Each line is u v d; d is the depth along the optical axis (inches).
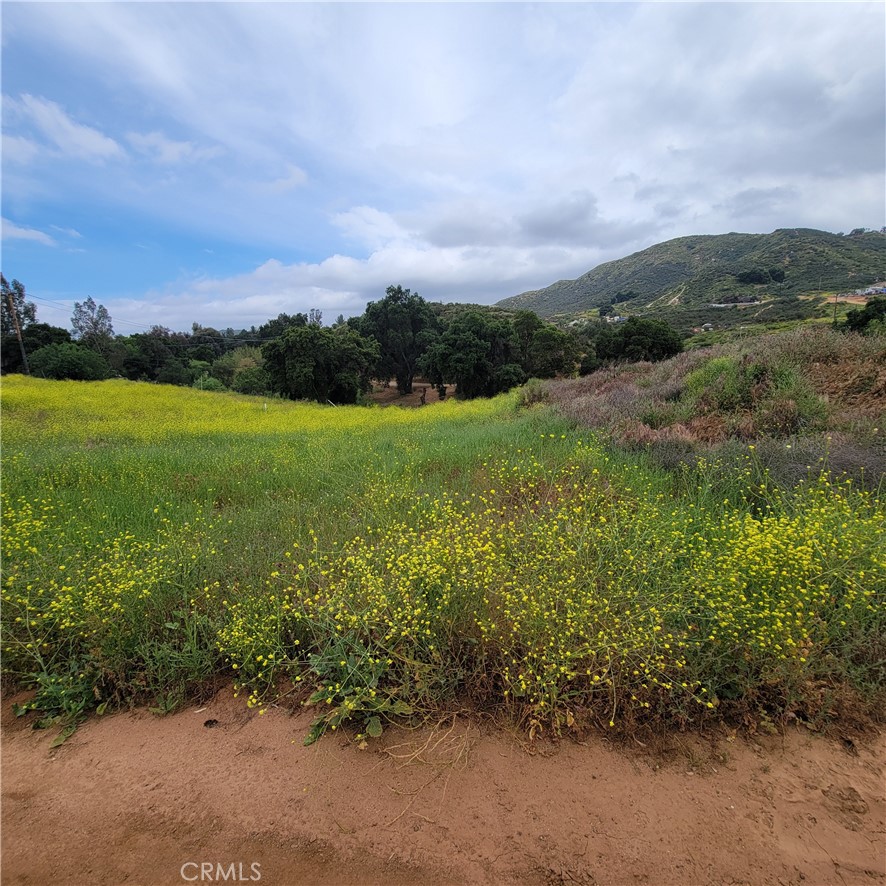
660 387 358.6
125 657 93.4
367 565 109.3
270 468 243.0
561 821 66.2
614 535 123.8
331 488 201.5
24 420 512.7
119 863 62.8
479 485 192.1
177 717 87.1
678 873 59.9
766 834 64.2
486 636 88.4
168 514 168.4
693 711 81.6
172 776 74.7
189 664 92.2
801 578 98.9
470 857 62.0
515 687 83.7
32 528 144.4
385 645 91.0
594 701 83.6
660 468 193.2
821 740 77.8
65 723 86.3
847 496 138.3
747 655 83.7
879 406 216.8
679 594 95.2
